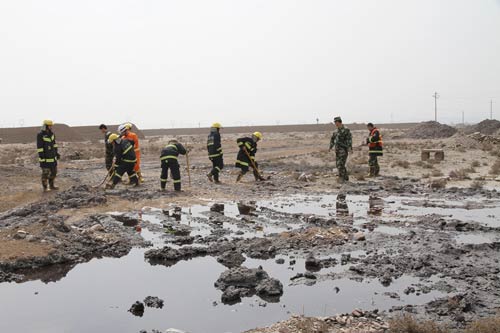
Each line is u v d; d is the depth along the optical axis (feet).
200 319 19.26
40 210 39.70
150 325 18.81
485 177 61.11
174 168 50.57
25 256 26.20
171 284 23.34
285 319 19.11
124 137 54.24
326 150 113.29
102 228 33.04
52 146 51.52
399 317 18.53
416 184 55.93
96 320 19.38
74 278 24.43
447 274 23.61
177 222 36.17
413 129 204.13
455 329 17.47
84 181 61.72
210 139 57.57
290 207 42.27
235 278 22.80
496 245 28.35
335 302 20.66
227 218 37.50
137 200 45.70
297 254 27.73
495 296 20.71
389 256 26.63
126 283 23.58
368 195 48.98
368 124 63.62
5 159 95.66
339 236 30.66
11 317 19.75
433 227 33.60
